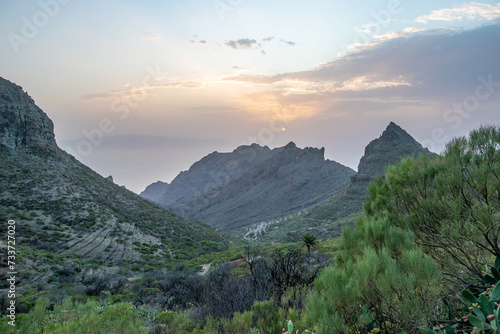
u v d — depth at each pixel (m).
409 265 2.61
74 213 73.31
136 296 20.47
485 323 1.66
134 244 70.56
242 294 7.84
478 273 2.92
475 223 3.22
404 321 2.27
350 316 2.55
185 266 50.72
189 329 6.23
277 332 4.38
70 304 4.86
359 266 2.73
